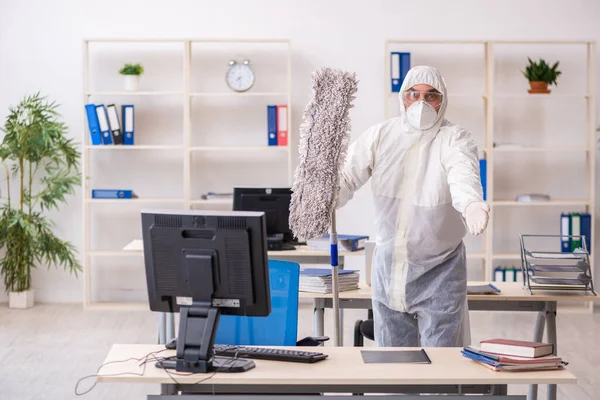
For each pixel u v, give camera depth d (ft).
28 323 22.61
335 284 11.05
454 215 11.80
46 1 25.32
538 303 14.48
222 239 9.23
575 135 25.84
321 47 25.58
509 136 25.84
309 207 10.46
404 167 11.88
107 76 25.55
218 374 9.14
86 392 16.01
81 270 25.08
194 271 9.32
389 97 25.44
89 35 25.40
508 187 25.99
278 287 11.57
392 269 12.07
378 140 12.05
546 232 26.04
